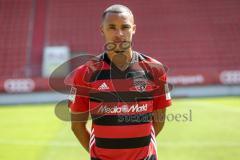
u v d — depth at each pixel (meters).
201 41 81.44
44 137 36.38
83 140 10.47
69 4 87.50
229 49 80.12
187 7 86.38
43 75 70.00
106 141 9.70
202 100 57.91
